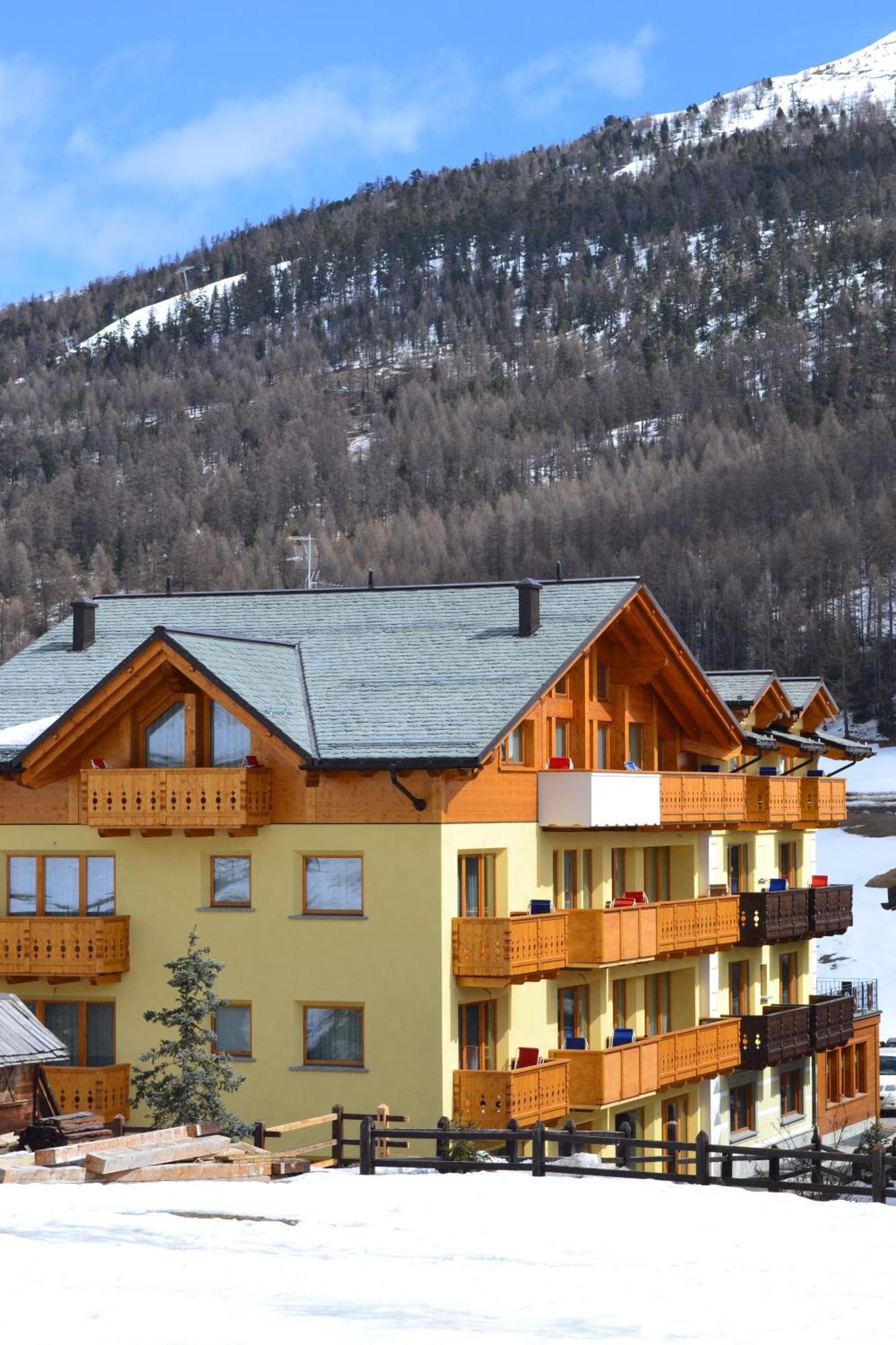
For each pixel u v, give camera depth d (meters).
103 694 46.62
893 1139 60.66
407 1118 37.78
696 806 55.47
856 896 116.38
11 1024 35.44
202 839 46.94
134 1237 25.66
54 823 48.28
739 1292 22.23
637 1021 55.09
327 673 49.56
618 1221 27.72
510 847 47.78
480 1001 46.06
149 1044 47.12
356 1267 23.66
